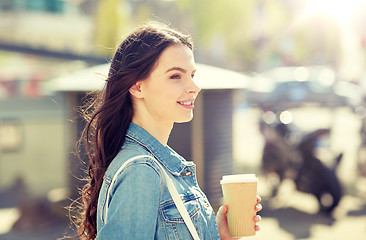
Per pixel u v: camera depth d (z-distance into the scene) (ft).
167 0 71.20
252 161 31.04
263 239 17.17
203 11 73.00
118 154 4.75
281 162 20.99
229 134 17.57
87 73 18.29
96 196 5.04
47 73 31.07
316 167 19.48
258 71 89.71
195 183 5.01
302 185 19.88
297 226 18.52
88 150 5.44
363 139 28.07
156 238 4.38
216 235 4.81
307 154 19.56
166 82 4.75
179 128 16.74
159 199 4.39
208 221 4.80
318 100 60.85
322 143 19.79
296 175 20.01
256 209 5.16
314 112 58.18
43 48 25.81
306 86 61.16
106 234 4.15
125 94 4.85
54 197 20.49
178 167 4.89
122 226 4.16
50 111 26.66
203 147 16.88
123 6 62.28
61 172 25.67
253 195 5.12
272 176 22.02
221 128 17.22
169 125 5.06
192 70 4.87
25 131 26.13
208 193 17.07
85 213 5.25
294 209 20.67
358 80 66.85
